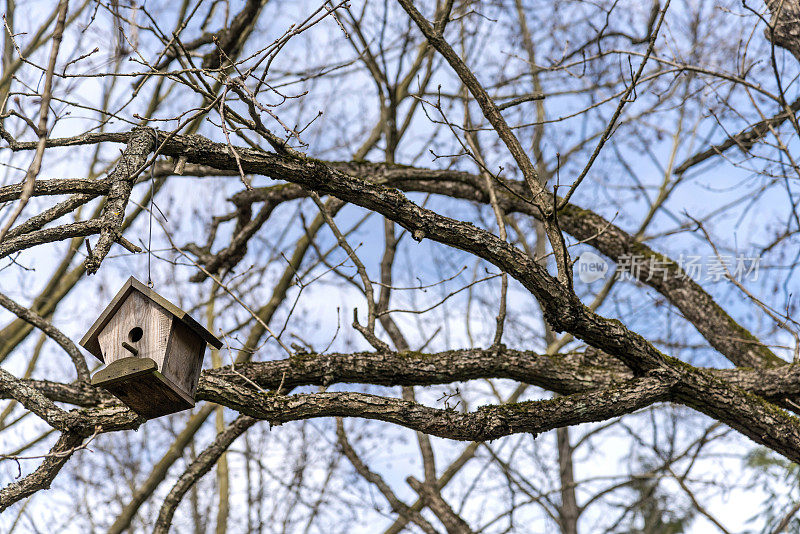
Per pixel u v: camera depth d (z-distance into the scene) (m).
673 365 4.66
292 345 5.09
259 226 7.09
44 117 2.69
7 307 5.12
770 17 5.76
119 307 3.97
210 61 6.43
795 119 4.34
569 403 4.37
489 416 4.24
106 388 3.79
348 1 3.69
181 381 3.90
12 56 7.40
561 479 9.84
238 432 5.81
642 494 9.88
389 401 4.29
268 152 4.07
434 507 7.62
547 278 4.34
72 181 3.76
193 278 7.22
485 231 4.32
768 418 4.70
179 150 3.88
